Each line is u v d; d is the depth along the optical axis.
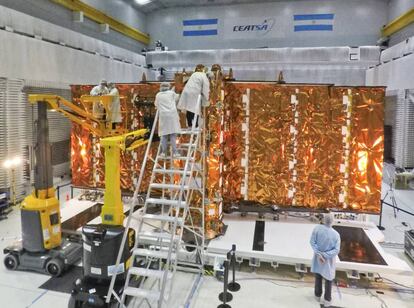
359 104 6.86
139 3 15.02
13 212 8.81
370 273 5.52
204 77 5.34
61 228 6.70
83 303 4.67
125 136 5.48
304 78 14.27
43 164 5.79
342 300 5.12
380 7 14.31
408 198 10.43
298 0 14.74
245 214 7.54
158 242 5.63
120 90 7.75
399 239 7.31
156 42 15.60
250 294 5.23
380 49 12.54
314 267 4.99
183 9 16.00
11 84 9.02
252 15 15.28
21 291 5.24
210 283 5.55
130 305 4.84
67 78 10.25
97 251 4.73
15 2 8.96
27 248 5.79
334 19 14.65
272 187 7.25
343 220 7.25
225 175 7.25
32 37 9.01
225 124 7.00
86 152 8.32
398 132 12.37
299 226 6.93
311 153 7.08
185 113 6.28
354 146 6.96
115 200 5.20
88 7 11.73
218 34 15.73
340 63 12.77
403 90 11.51
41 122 5.71
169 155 5.54
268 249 5.82
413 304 5.03
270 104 7.07
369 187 6.98
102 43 12.24
